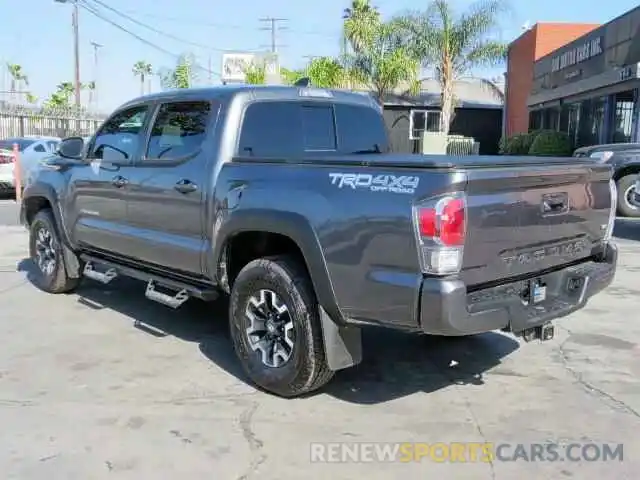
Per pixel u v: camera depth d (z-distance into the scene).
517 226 4.12
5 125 28.22
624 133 19.14
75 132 34.06
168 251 5.46
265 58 37.28
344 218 4.07
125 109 6.20
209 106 5.24
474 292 4.01
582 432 4.13
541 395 4.71
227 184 4.84
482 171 3.84
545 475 3.61
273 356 4.67
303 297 4.40
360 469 3.66
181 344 5.77
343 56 29.73
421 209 3.75
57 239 7.20
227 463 3.72
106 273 6.49
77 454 3.80
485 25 28.45
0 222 13.35
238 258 5.09
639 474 3.62
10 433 4.05
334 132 5.85
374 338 6.00
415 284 3.79
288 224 4.34
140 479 3.54
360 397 4.66
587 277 4.66
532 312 4.27
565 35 27.83
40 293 7.49
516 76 31.66
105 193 6.19
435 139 28.28
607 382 4.95
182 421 4.24
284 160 4.55
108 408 4.43
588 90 20.95
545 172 4.25
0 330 6.12
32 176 7.57
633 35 17.67
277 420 4.27
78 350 5.59
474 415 4.38
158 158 5.60
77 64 38.97
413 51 29.16
